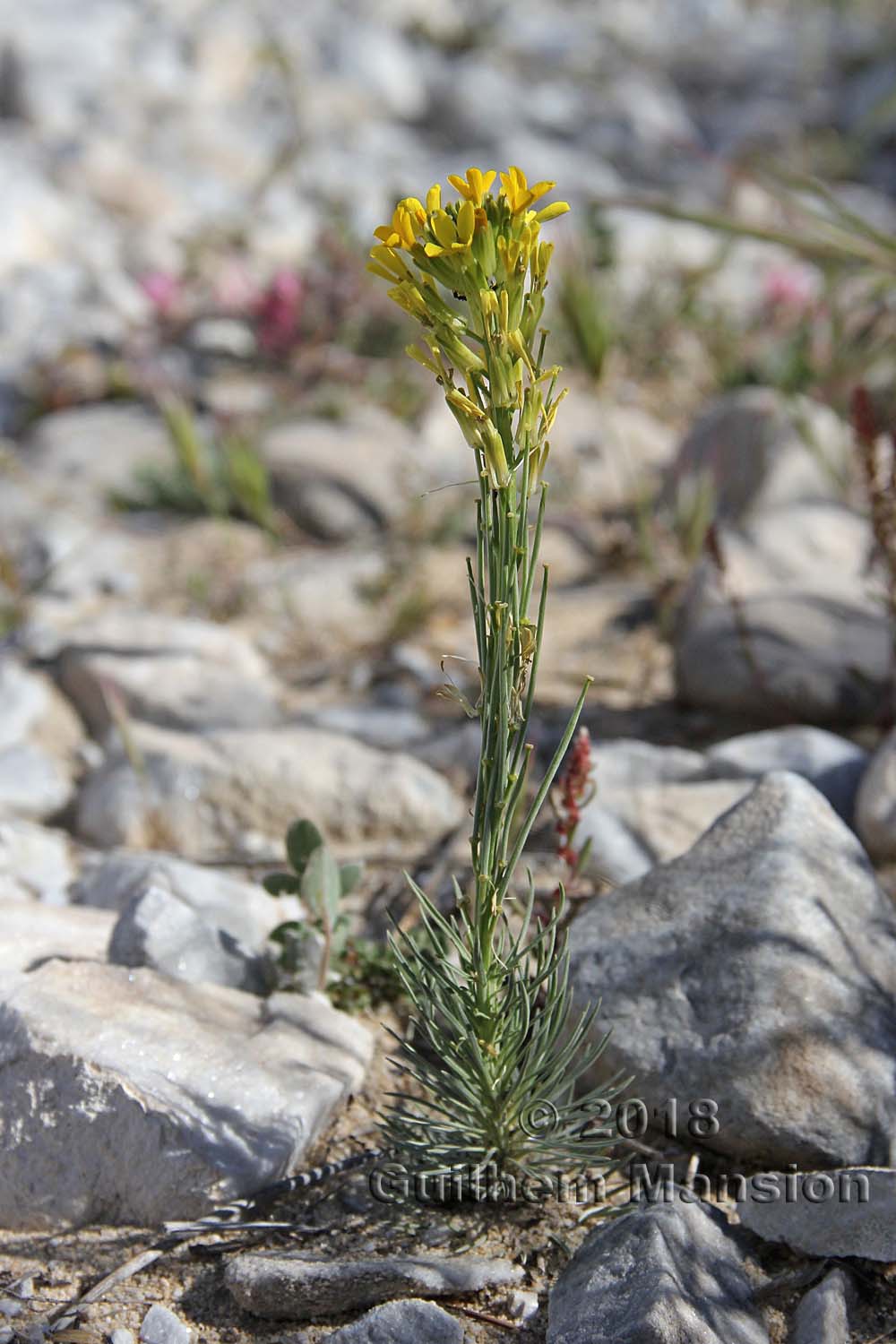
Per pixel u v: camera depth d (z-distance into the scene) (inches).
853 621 37.7
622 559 44.9
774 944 30.2
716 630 38.1
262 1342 28.2
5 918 32.1
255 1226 29.2
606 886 33.4
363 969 32.3
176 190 76.9
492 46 105.9
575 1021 30.5
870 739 36.9
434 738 37.7
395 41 101.0
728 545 39.8
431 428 53.4
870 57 102.4
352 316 59.6
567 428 53.9
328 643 41.4
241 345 61.1
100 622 40.5
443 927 28.7
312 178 80.1
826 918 30.5
